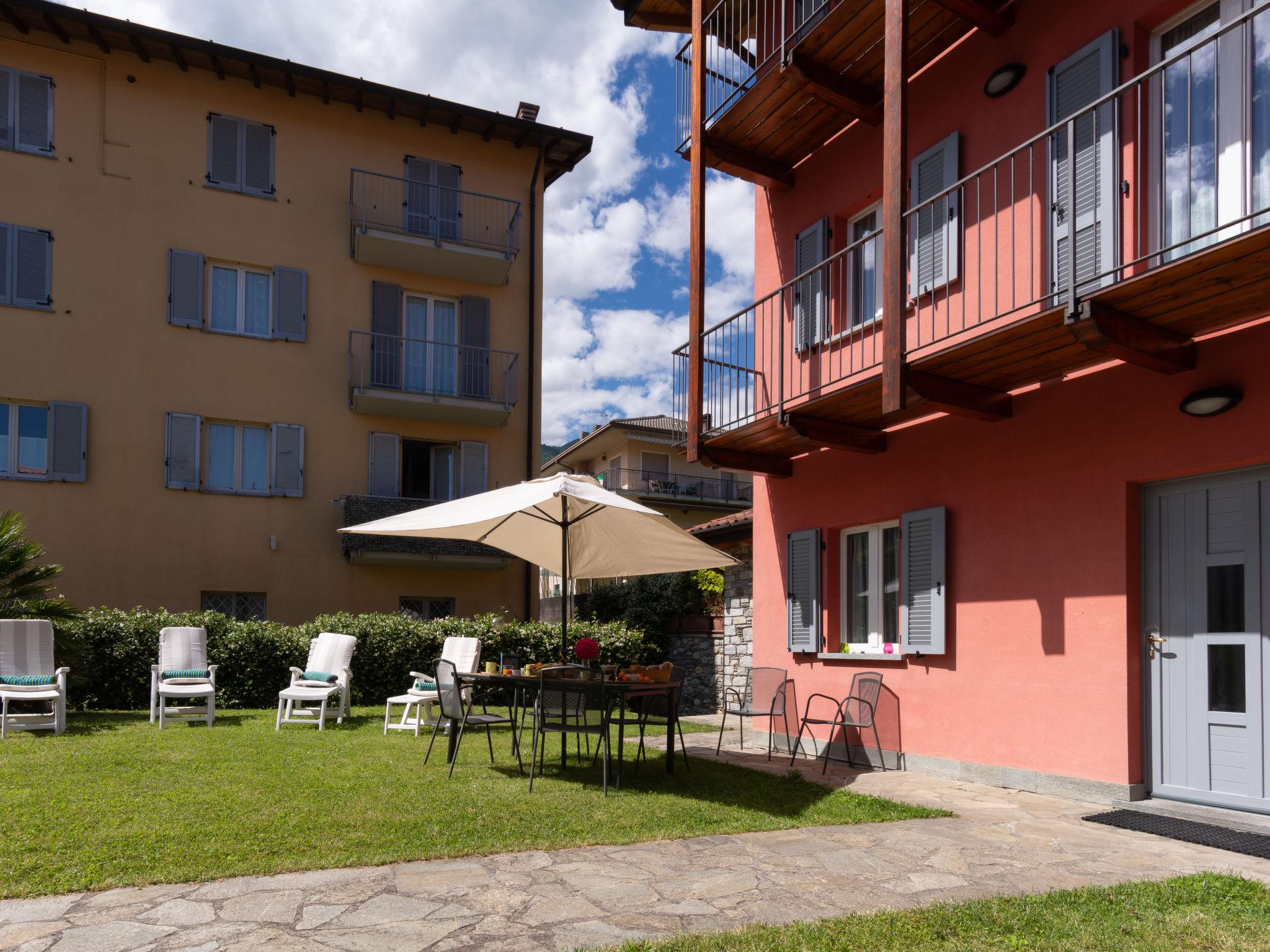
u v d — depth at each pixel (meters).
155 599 13.65
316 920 3.37
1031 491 6.86
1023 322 5.64
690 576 16.55
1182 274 4.84
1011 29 7.28
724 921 3.46
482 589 16.03
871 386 6.91
